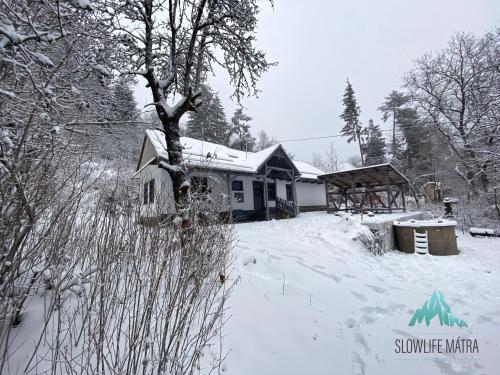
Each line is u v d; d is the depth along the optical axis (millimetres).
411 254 7891
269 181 17375
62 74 2434
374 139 32562
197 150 12672
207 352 2311
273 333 2836
